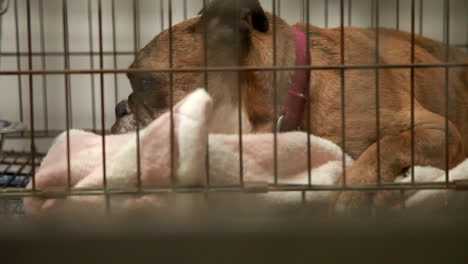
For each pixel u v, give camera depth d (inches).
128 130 105.0
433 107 109.8
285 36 100.3
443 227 42.6
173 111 74.7
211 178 79.7
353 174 87.3
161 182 75.0
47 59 162.4
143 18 159.9
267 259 41.5
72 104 163.9
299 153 85.0
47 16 161.2
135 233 41.3
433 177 89.6
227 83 98.2
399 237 42.0
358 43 105.0
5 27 161.0
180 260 41.2
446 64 73.0
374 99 98.7
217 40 99.2
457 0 157.2
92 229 41.4
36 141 153.3
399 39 113.0
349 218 44.3
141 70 71.1
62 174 79.1
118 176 75.4
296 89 97.0
